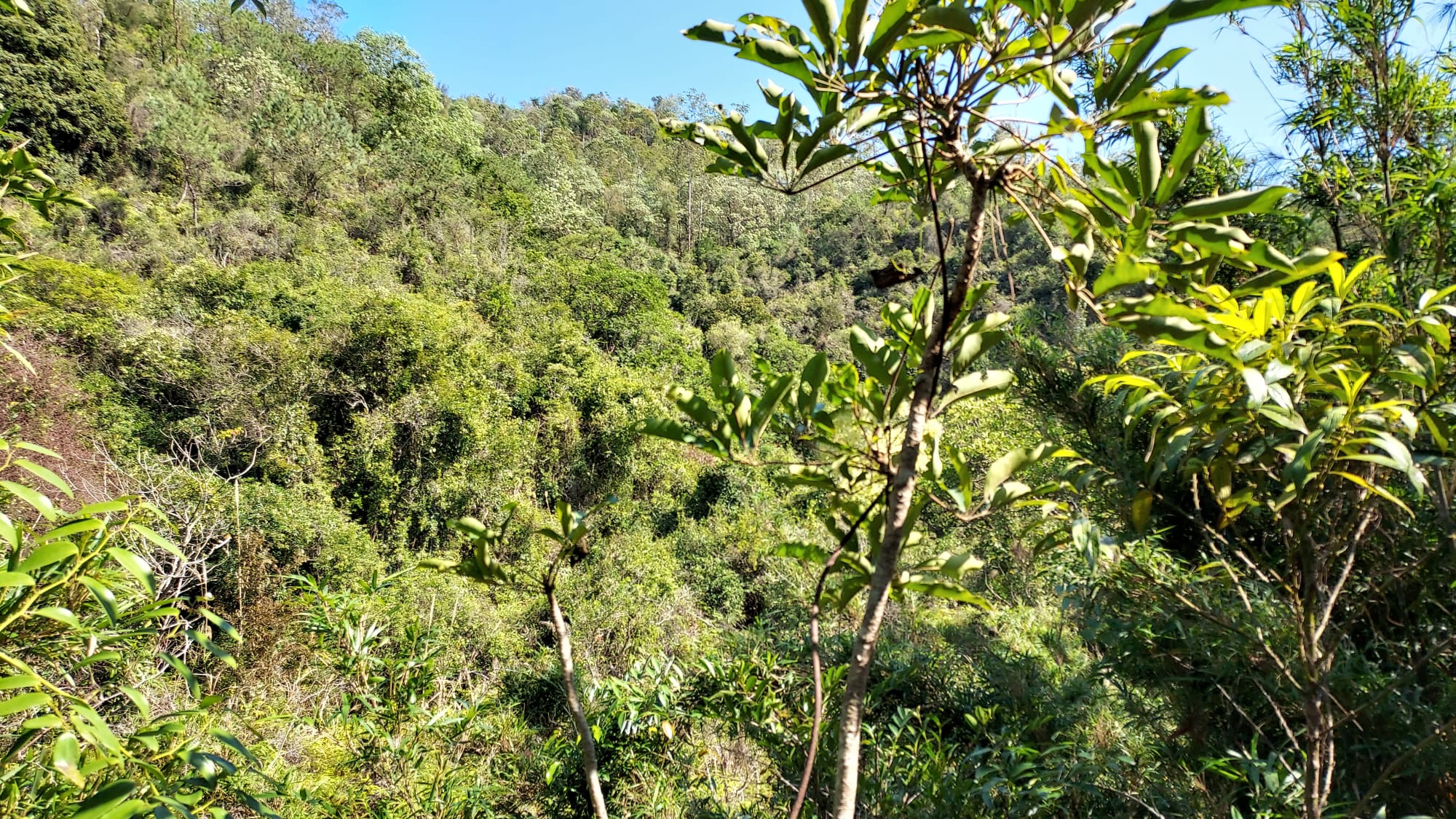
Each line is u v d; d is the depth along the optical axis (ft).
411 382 42.39
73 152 71.87
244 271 50.93
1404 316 3.25
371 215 85.56
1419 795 4.23
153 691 8.89
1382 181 5.49
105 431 31.17
